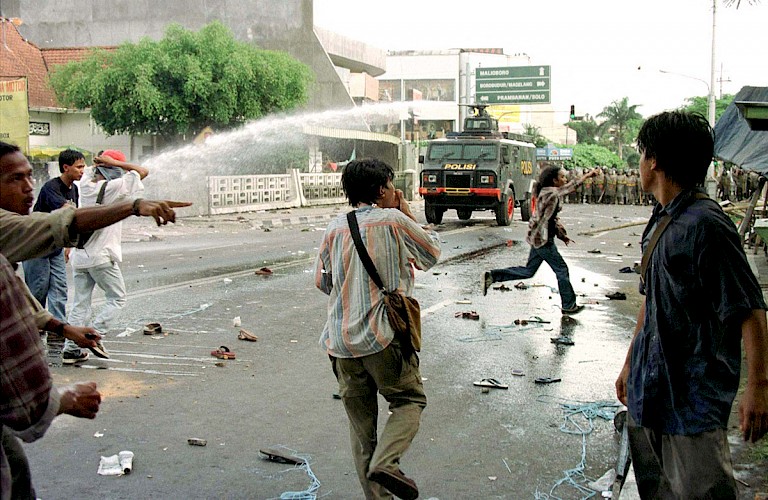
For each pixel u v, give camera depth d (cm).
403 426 380
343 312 386
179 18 3875
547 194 932
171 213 269
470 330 871
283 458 485
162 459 486
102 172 702
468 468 478
